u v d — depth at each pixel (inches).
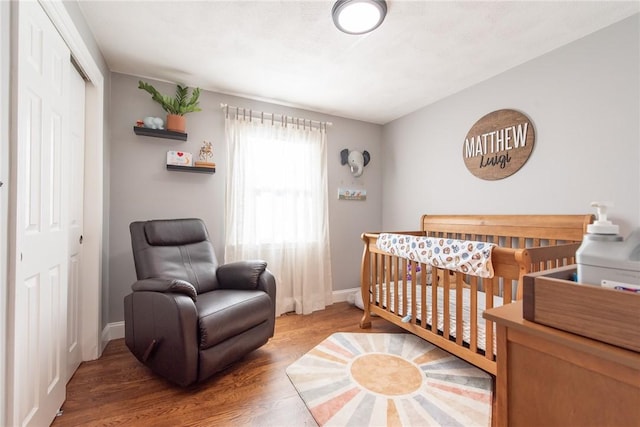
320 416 57.0
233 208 110.7
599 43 73.5
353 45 81.1
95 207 80.4
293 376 71.2
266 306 81.7
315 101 120.5
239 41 79.7
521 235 86.8
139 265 80.0
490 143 98.7
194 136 107.4
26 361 44.9
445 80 101.7
